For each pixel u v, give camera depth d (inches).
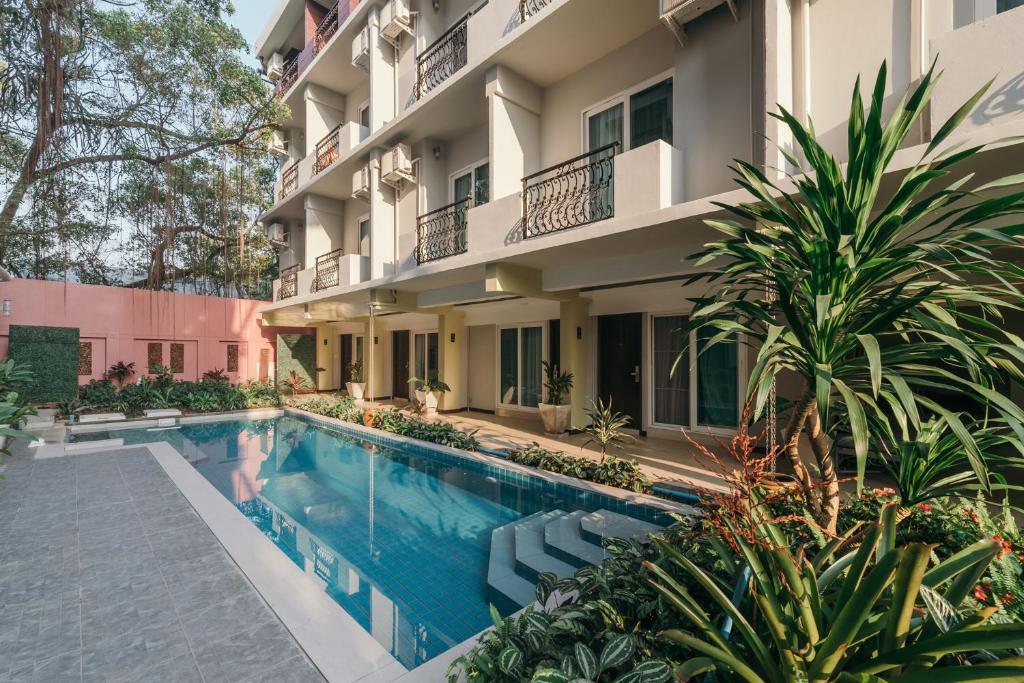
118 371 476.1
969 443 69.4
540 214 247.3
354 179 425.7
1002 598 73.0
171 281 522.6
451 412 444.1
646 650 74.4
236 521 173.8
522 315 401.1
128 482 225.5
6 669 93.7
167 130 431.2
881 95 78.1
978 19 137.6
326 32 502.9
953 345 68.8
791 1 169.9
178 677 92.2
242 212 535.5
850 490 189.2
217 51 427.8
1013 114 120.0
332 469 285.3
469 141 367.2
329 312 526.6
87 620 111.3
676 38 208.8
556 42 261.6
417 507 218.8
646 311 310.7
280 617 112.3
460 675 90.4
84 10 314.7
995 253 152.5
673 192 199.3
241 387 539.8
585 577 112.1
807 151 86.0
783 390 229.3
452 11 381.1
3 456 269.4
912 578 44.7
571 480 218.1
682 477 215.0
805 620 52.1
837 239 80.8
